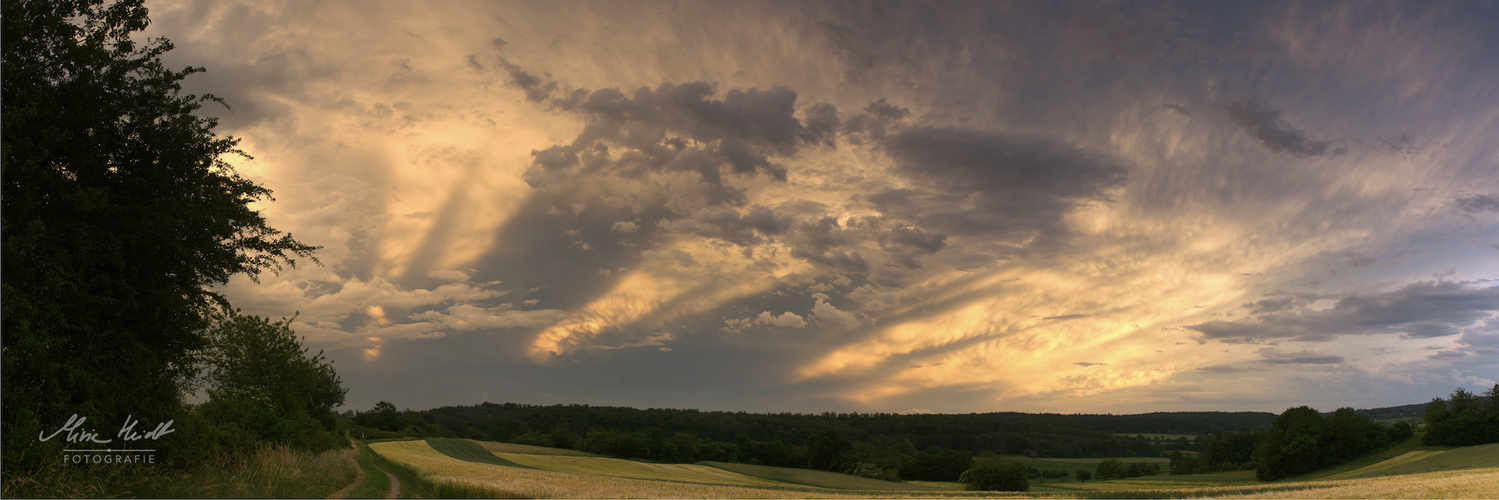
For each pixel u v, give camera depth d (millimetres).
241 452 21938
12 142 13234
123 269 15664
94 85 15484
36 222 13383
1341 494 35531
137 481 15500
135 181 16188
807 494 44969
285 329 40469
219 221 17688
